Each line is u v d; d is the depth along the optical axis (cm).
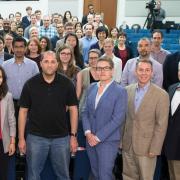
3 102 264
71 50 338
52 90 260
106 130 263
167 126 271
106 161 269
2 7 1136
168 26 961
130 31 916
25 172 302
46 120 261
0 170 268
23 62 336
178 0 1084
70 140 276
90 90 281
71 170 313
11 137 268
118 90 268
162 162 309
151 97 268
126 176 284
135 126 272
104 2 1133
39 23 758
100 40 482
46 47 432
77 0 1123
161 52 421
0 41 380
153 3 976
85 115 280
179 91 275
